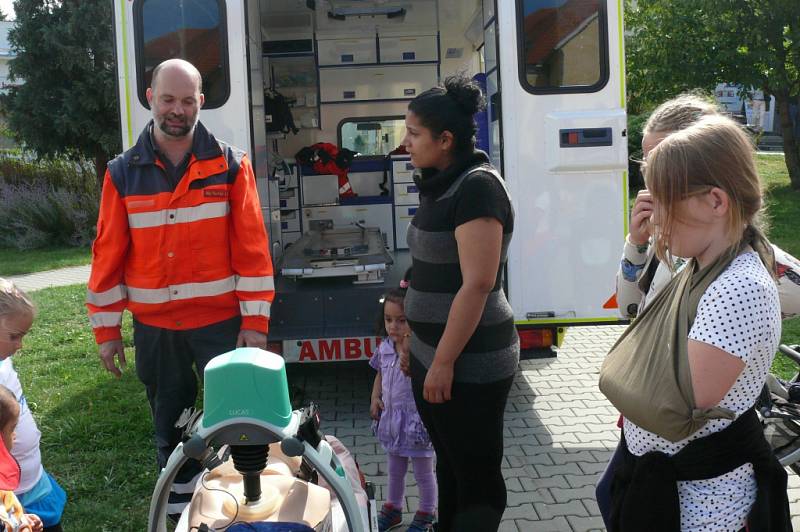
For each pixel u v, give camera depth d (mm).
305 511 2217
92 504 3875
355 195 7676
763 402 3061
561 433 4758
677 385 1762
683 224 1757
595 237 4445
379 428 3547
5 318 2604
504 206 2506
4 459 2312
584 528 3582
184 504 3461
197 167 3213
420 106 2537
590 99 4398
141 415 5215
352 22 8023
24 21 17438
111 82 17266
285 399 2008
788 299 2523
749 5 13805
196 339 3359
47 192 18000
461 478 2703
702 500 1837
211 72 4488
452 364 2521
